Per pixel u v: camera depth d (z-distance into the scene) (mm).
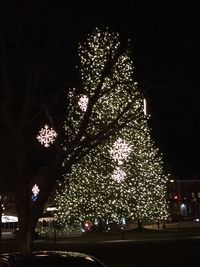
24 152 14805
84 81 17219
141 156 46375
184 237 41250
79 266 8961
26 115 14508
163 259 25516
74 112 20500
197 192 109375
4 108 14484
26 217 14227
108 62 14797
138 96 15227
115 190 46125
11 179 20484
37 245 40438
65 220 48656
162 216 48312
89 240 44594
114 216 47281
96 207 47000
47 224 56062
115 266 23469
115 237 46688
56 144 14664
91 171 46062
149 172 47156
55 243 42531
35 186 21312
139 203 46969
